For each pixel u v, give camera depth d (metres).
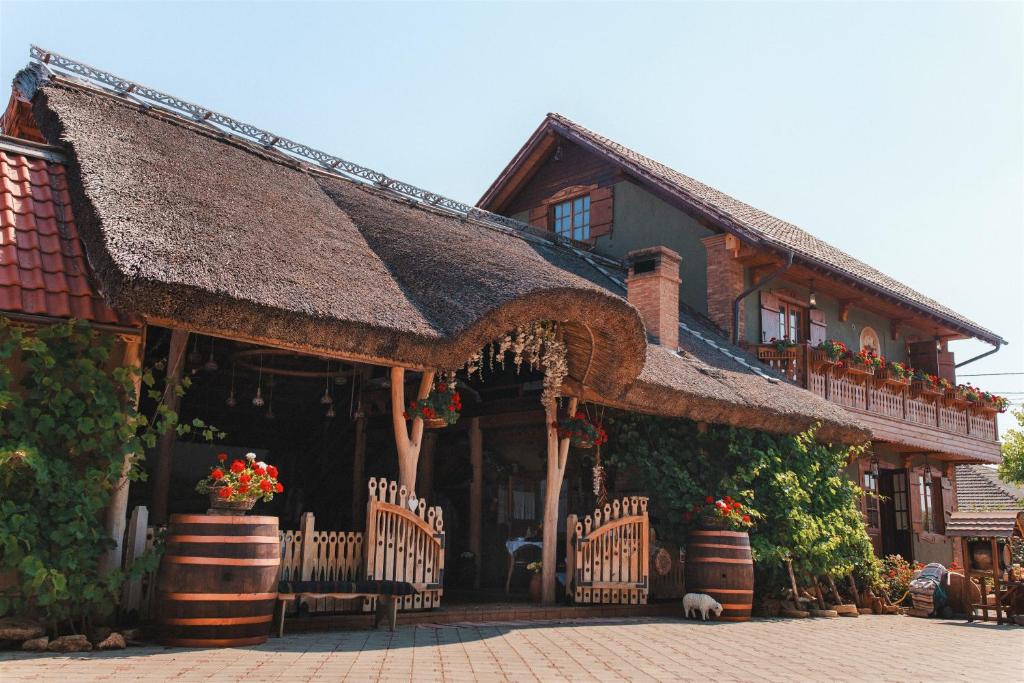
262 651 6.46
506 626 8.95
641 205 19.16
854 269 19.39
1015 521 12.45
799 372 16.05
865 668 7.20
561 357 10.38
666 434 12.52
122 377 7.10
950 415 20.42
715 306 17.31
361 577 8.76
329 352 7.81
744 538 11.14
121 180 7.84
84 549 6.65
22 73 10.69
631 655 7.27
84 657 5.90
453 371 9.77
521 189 21.86
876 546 18.67
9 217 7.54
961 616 12.94
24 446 6.43
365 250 9.68
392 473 15.23
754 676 6.45
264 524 6.97
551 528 10.87
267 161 11.76
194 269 6.91
